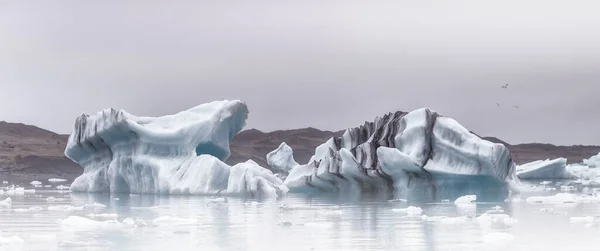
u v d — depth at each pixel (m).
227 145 67.75
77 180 70.06
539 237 31.12
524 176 106.75
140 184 64.19
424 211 45.31
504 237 30.67
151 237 31.33
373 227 35.22
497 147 60.09
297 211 44.50
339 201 55.22
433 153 62.00
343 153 64.19
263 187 59.56
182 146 63.78
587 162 122.31
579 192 70.50
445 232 33.00
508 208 47.28
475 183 61.59
